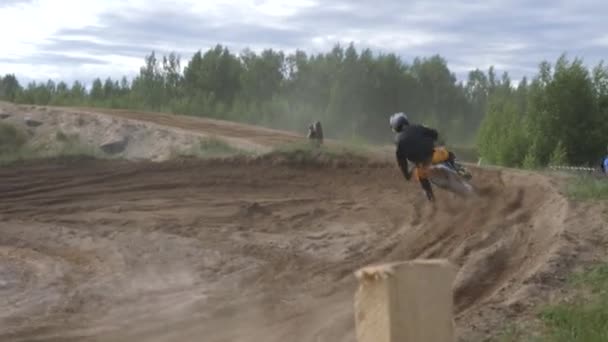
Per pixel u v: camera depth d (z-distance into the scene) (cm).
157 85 6925
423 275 388
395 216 1505
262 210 1642
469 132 7056
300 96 6819
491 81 7262
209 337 896
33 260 1339
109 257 1343
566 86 3475
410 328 383
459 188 1290
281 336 877
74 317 999
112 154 2803
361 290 396
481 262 1049
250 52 7100
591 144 3466
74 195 1914
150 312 1008
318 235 1416
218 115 6200
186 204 1739
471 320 809
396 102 6788
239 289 1103
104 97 6756
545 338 726
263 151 2220
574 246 1010
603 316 759
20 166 2312
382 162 1980
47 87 6178
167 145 2802
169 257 1311
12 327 954
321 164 2012
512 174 1681
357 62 6700
